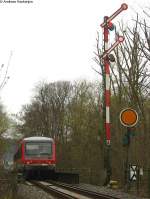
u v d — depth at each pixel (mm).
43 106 88250
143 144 35625
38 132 86938
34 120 88000
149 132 35688
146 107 36656
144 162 35000
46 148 45406
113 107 42875
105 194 26141
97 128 54312
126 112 27906
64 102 87688
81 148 57750
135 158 35719
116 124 41438
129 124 27859
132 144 36125
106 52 34875
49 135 84562
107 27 34969
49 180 45469
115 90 42438
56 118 86375
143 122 35500
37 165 44812
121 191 28812
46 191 28859
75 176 37969
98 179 37469
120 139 39906
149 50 24250
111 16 35000
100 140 47344
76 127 68250
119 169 37250
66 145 68000
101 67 40000
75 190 29547
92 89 76375
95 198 24156
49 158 45219
